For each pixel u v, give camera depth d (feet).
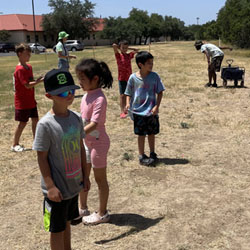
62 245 8.56
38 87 43.55
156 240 10.68
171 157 17.63
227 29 119.24
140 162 16.71
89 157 11.14
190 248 10.21
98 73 10.41
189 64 66.08
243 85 38.50
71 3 221.05
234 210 12.28
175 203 12.92
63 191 8.12
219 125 23.22
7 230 11.57
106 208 12.22
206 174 15.43
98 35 243.81
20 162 17.71
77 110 29.07
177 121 24.50
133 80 15.97
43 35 234.79
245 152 18.04
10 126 24.95
